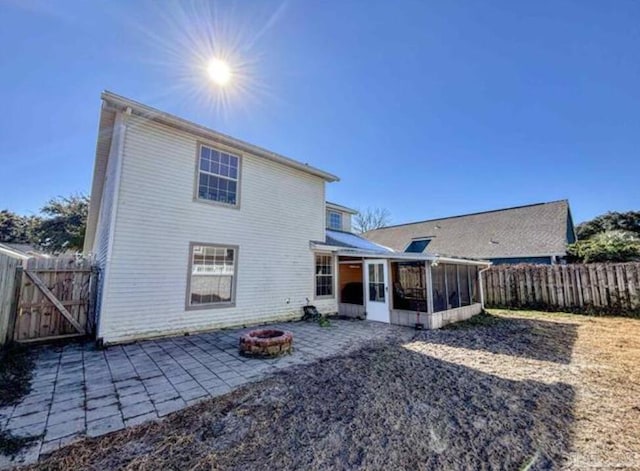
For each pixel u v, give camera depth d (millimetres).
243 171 8539
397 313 8750
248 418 3092
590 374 4441
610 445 2613
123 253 6312
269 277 8844
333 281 10719
